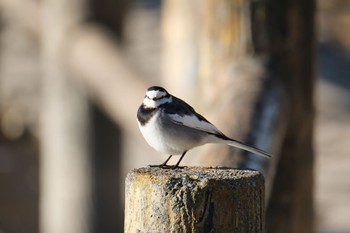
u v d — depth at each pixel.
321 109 30.25
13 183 24.52
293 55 8.52
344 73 33.75
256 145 6.48
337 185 23.52
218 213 4.95
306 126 8.71
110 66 9.56
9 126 28.28
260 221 5.14
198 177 5.05
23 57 34.53
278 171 8.49
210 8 8.71
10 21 13.39
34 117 28.55
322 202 22.11
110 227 12.95
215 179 4.99
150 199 5.01
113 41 10.45
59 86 12.58
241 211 5.00
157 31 37.94
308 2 8.74
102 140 12.80
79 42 10.58
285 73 8.44
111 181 12.96
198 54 8.85
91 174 12.86
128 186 5.20
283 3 8.51
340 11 37.34
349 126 28.75
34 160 26.52
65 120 12.75
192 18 8.94
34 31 11.78
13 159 26.44
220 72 8.55
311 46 8.80
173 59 9.28
